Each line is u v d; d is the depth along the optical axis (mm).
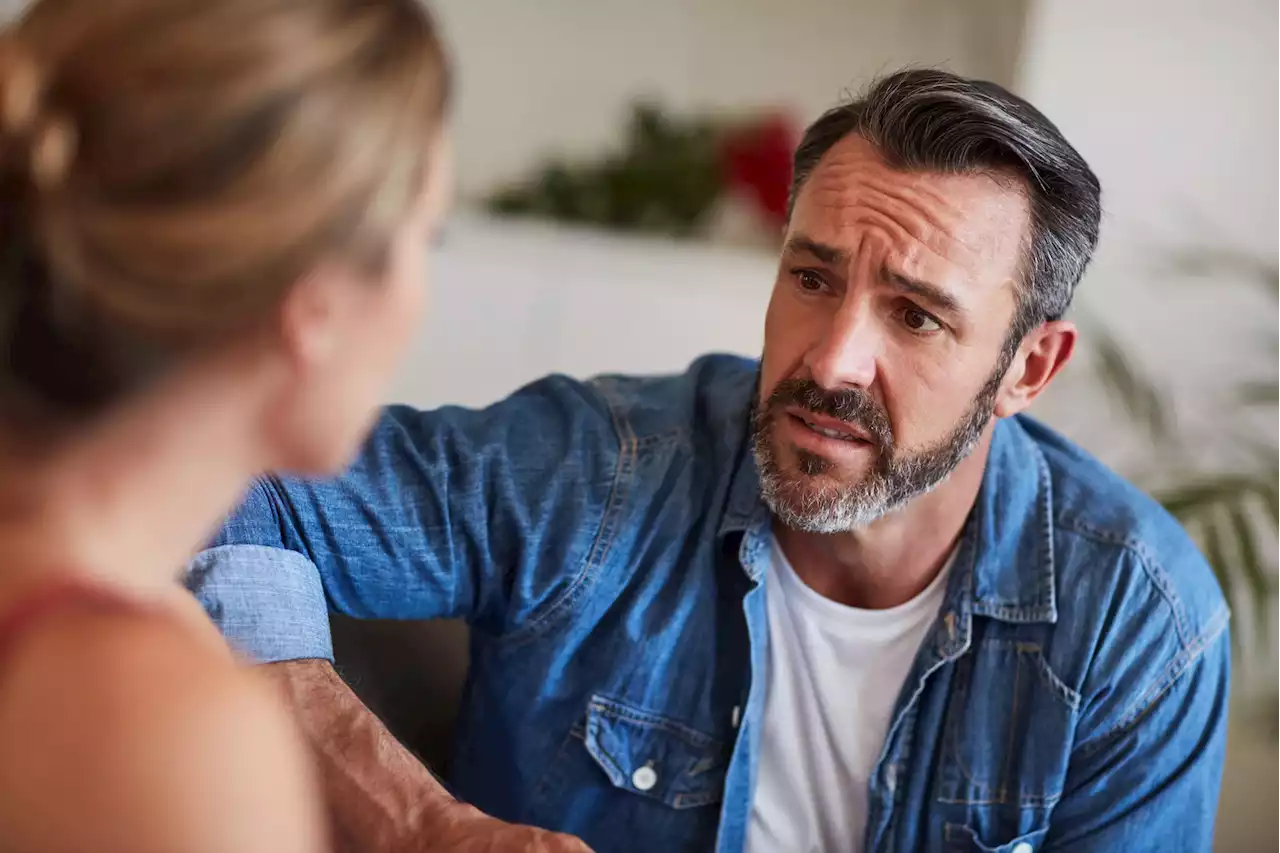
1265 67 1733
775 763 1053
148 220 425
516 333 2100
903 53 2297
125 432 465
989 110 900
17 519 460
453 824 809
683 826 1048
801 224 946
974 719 1027
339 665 1070
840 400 916
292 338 466
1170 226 1792
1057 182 940
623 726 1042
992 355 958
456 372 2100
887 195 908
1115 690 1006
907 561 1024
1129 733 1006
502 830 794
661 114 2400
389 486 985
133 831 410
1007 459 1084
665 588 1051
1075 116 1800
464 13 2336
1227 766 1807
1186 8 1741
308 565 939
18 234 425
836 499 937
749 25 2371
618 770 1041
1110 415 1819
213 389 470
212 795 420
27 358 438
